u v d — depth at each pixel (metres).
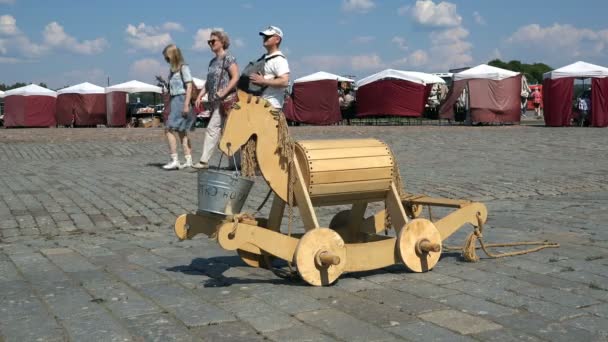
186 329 3.96
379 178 5.30
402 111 33.00
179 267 5.68
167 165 13.30
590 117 28.69
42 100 36.19
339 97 34.53
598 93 28.28
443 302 4.46
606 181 11.64
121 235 7.32
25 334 3.90
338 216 6.17
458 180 11.78
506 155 16.66
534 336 3.76
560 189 10.75
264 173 5.01
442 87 36.06
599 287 4.82
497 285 4.90
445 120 38.00
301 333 3.86
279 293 4.75
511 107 30.94
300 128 29.59
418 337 3.75
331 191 5.13
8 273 5.51
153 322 4.10
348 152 5.18
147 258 6.08
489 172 13.02
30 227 7.72
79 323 4.09
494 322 4.01
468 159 15.75
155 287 4.97
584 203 9.27
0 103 43.16
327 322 4.05
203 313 4.27
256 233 4.90
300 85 32.47
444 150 18.16
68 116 36.12
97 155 16.83
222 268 5.64
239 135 4.95
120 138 22.64
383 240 5.35
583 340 3.69
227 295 4.71
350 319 4.10
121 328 3.99
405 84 32.88
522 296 4.59
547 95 29.70
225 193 4.98
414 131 26.41
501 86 30.77
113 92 35.53
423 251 5.27
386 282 5.05
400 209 5.36
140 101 44.16
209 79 11.09
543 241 6.55
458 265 5.62
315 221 4.93
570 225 7.55
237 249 5.36
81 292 4.85
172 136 13.23
